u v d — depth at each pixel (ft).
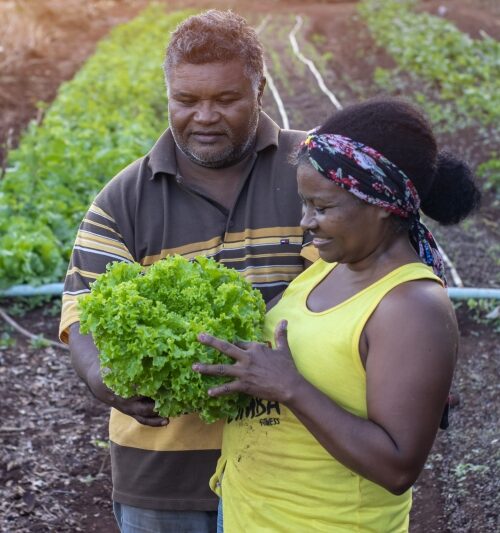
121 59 57.88
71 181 31.35
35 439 19.62
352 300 8.84
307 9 83.87
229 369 8.67
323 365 8.82
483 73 52.26
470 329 23.13
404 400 8.32
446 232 30.12
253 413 9.32
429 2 81.82
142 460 11.29
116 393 9.41
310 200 8.67
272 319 9.71
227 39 10.64
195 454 11.13
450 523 16.22
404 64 56.95
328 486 8.96
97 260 11.35
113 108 44.93
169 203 11.50
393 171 8.50
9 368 22.45
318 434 8.55
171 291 9.61
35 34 63.82
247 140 11.10
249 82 10.86
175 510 11.39
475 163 38.52
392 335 8.43
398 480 8.43
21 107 47.47
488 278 26.50
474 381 20.56
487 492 16.61
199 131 10.88
